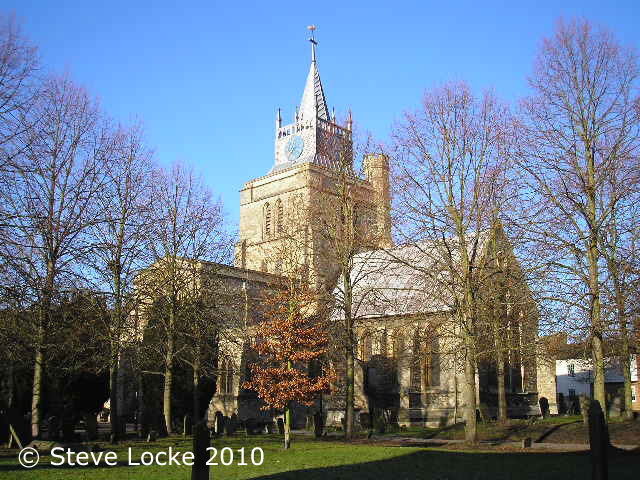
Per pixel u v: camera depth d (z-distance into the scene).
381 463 24.02
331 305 40.53
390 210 34.03
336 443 34.34
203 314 38.06
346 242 38.06
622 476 19.66
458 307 31.61
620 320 27.38
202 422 16.45
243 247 71.62
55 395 39.97
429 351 40.34
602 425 15.54
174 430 43.53
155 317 38.09
